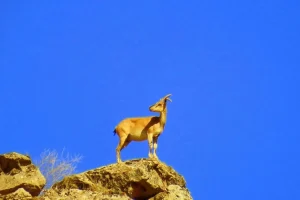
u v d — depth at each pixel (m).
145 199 120.38
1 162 110.56
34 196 111.19
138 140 127.75
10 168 110.62
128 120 128.12
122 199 116.00
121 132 127.12
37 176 111.12
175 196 120.31
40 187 111.25
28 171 111.00
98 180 119.50
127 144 128.50
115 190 118.62
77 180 118.81
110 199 114.94
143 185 119.19
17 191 109.25
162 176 122.38
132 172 119.12
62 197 113.94
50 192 116.19
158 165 122.62
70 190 117.00
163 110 127.75
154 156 125.56
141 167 120.19
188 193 122.62
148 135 126.56
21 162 110.94
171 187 121.81
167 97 128.50
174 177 122.94
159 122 127.25
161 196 119.44
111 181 119.06
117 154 125.94
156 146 127.50
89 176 119.75
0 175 110.12
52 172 126.56
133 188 119.25
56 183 119.56
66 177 119.38
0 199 108.00
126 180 118.75
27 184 109.81
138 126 127.25
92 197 115.00
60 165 127.62
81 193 116.12
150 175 120.12
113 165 120.50
